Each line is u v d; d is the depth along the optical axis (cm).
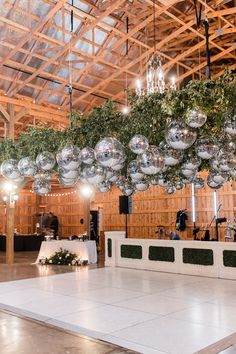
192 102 373
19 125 1228
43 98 1106
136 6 853
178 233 1221
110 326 437
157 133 437
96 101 1210
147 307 529
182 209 1223
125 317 477
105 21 922
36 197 1752
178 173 552
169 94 386
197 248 830
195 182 596
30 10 816
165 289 662
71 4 852
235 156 461
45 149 500
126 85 1075
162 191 1279
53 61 957
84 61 982
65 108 1177
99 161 426
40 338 398
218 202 1145
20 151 530
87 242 1046
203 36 943
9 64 950
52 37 916
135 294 620
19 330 429
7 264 1038
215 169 511
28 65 987
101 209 1467
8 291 660
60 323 454
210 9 850
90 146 474
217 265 793
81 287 690
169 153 439
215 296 600
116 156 422
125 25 928
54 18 885
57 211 1695
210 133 441
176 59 1014
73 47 916
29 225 1725
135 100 441
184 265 850
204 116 377
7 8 811
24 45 920
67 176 491
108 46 998
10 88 1039
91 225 1452
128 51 1038
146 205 1319
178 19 877
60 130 518
